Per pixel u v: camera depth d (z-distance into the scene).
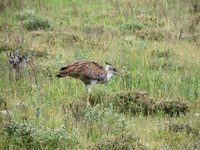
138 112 23.61
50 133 19.00
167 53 34.00
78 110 22.22
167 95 26.22
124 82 27.25
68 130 20.42
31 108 22.56
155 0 50.41
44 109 22.41
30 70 28.11
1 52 32.75
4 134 19.12
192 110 24.25
